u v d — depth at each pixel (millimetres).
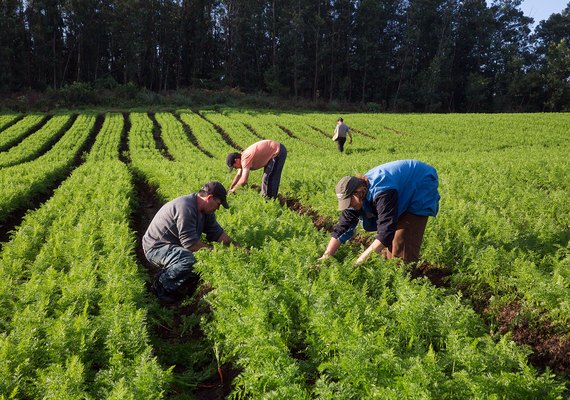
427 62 93062
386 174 5801
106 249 8031
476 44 92062
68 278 6598
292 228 8453
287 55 83875
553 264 6711
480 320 5121
